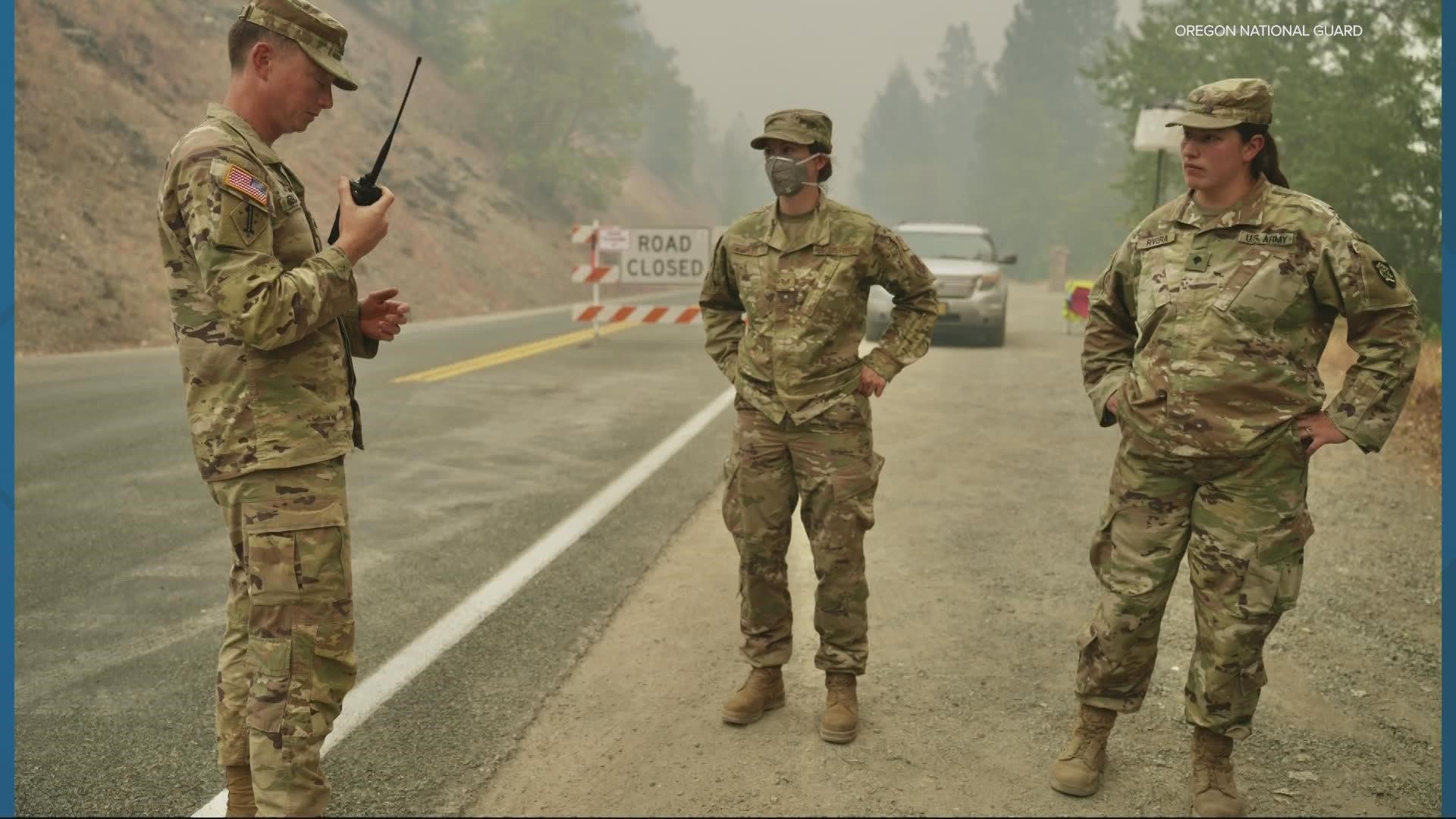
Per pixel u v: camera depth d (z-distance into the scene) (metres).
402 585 4.44
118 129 19.86
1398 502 5.81
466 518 5.48
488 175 36.81
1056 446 7.36
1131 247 2.88
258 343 2.29
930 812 2.73
